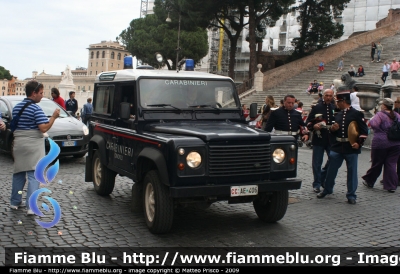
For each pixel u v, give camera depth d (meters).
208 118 6.93
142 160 6.33
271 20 41.56
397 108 10.41
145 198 6.20
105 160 7.69
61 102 15.33
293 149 6.10
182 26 38.72
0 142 12.59
